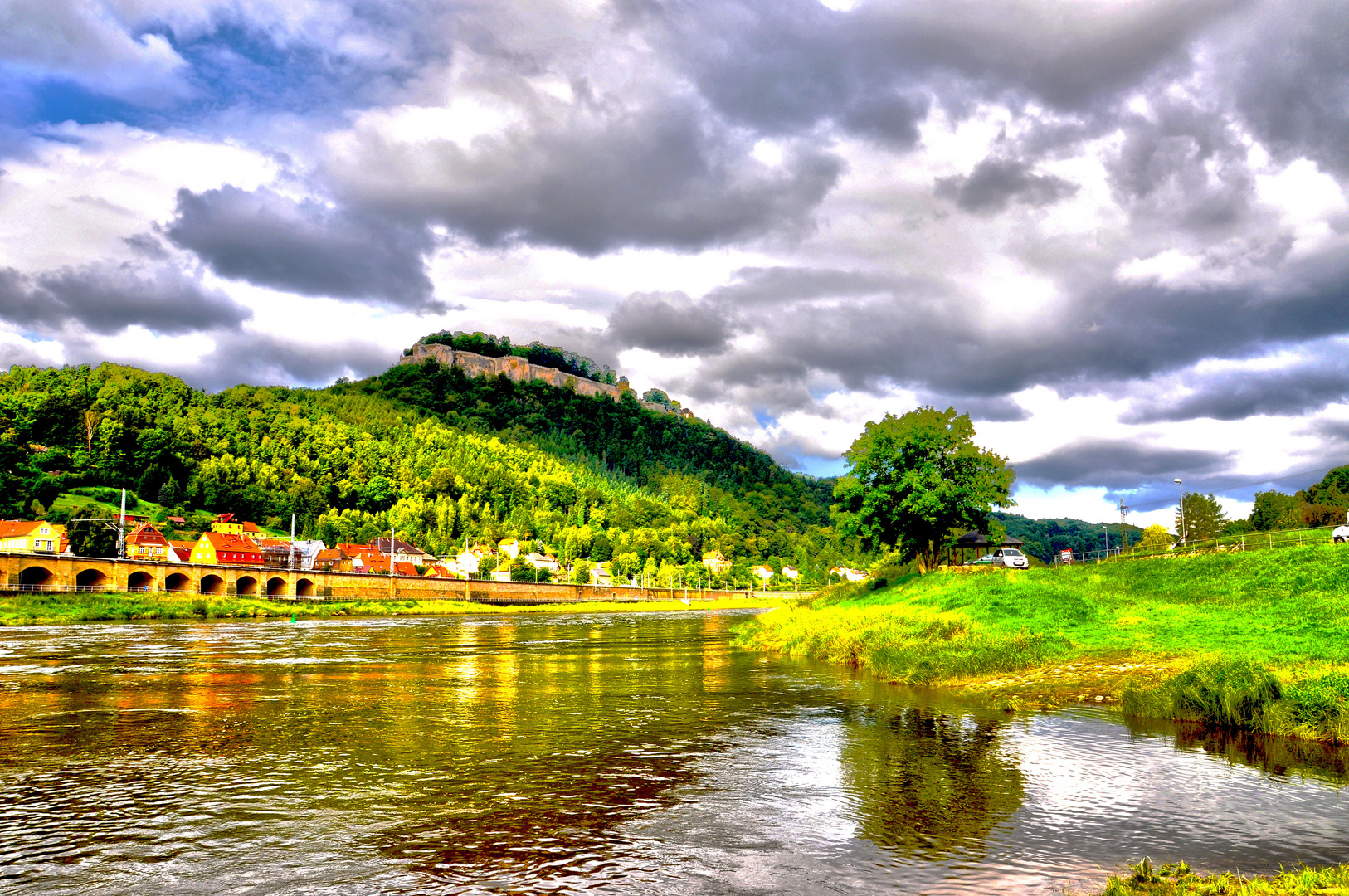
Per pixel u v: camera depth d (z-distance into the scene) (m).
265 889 11.87
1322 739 20.25
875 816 15.15
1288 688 22.41
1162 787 16.62
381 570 183.88
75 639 61.84
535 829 14.60
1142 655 30.48
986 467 71.31
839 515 74.50
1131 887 11.20
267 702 29.31
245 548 158.50
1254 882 11.13
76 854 13.36
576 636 72.62
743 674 37.94
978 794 16.45
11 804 16.09
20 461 177.75
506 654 51.53
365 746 21.42
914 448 70.75
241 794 16.80
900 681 33.53
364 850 13.53
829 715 25.72
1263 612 35.25
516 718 25.75
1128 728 22.34
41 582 104.94
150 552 147.38
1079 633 36.41
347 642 62.28
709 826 14.69
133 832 14.42
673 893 11.64
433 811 15.67
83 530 143.25
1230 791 16.27
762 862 12.87
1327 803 15.35
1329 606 33.34
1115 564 55.56
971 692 29.31
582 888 11.86
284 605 117.94
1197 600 41.44
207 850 13.50
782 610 85.50
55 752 20.62
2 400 197.62
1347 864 12.16
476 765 19.27
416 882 12.12
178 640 62.50
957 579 61.41
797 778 17.89
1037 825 14.44
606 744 21.59
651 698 30.11
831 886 11.84
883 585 74.94
